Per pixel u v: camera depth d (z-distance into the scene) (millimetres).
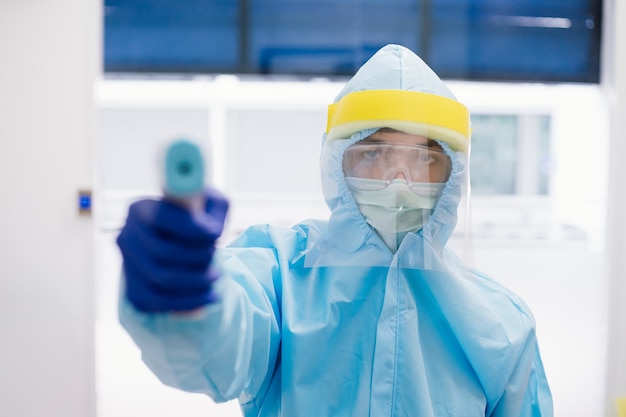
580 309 2529
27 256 2162
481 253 2768
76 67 2158
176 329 566
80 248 2172
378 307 868
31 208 2158
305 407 799
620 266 2158
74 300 2174
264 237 967
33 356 2166
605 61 2338
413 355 830
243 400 906
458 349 885
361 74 955
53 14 2148
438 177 924
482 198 3195
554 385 2221
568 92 2920
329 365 826
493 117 3447
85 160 2166
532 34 2725
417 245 891
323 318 841
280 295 874
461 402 842
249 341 716
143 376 2404
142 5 2660
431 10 2707
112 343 2523
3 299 2154
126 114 3211
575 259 2746
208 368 651
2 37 2135
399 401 811
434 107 877
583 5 2711
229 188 3066
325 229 942
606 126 2371
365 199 890
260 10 2689
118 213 2863
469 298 884
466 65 2730
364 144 896
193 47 2695
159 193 508
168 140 488
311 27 2703
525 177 3467
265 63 2715
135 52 2680
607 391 2145
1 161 2143
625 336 2148
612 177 2188
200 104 3123
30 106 2148
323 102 2988
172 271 514
